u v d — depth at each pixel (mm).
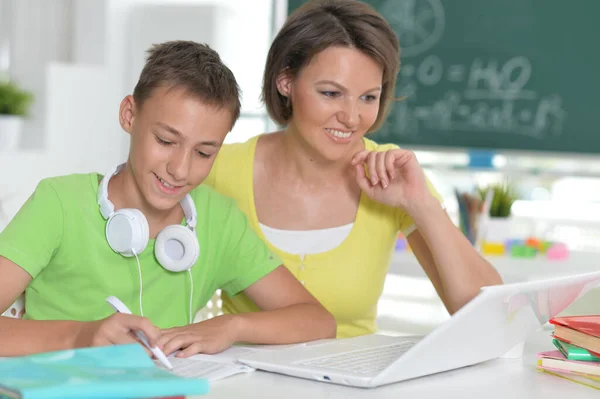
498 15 3521
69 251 1228
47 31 3654
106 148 3660
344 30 1331
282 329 1200
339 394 892
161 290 1292
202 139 1123
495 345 1058
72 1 3707
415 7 3650
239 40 3824
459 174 3627
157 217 1271
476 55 3566
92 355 770
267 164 1570
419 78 3664
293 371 962
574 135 3428
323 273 1499
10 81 3469
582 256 2506
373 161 1411
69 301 1249
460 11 3584
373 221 1524
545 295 1010
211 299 1565
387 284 3191
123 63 3719
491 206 2533
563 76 3434
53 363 733
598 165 3416
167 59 1136
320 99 1356
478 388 951
